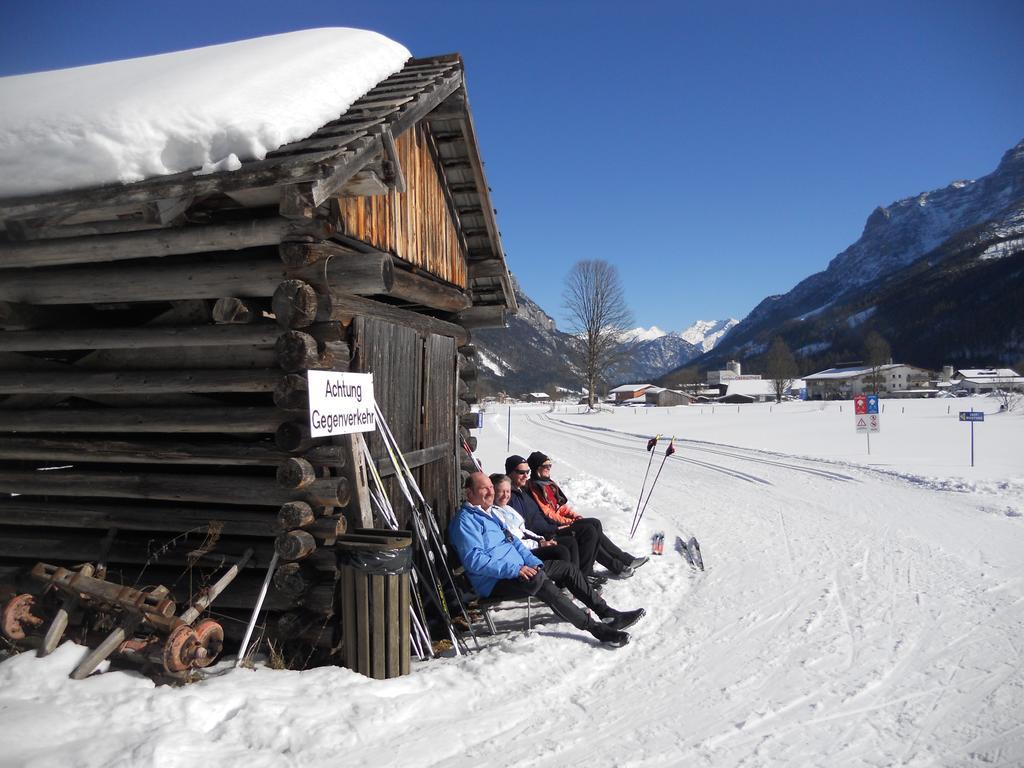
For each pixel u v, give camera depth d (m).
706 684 4.44
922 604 5.98
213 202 4.60
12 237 4.71
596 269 72.94
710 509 11.27
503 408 91.50
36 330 5.13
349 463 4.73
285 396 4.46
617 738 3.73
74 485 5.20
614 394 119.56
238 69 5.27
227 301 4.67
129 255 4.69
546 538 6.52
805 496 12.52
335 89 5.13
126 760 3.11
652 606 6.11
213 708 3.71
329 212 4.73
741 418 48.09
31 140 4.39
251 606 4.94
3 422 5.22
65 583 4.30
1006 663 4.67
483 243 8.25
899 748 3.59
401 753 3.49
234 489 4.87
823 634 5.32
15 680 3.83
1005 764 3.42
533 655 4.84
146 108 4.39
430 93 5.64
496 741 3.68
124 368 5.10
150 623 4.11
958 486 12.62
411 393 6.18
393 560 4.41
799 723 3.88
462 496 7.77
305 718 3.69
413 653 5.12
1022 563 7.29
